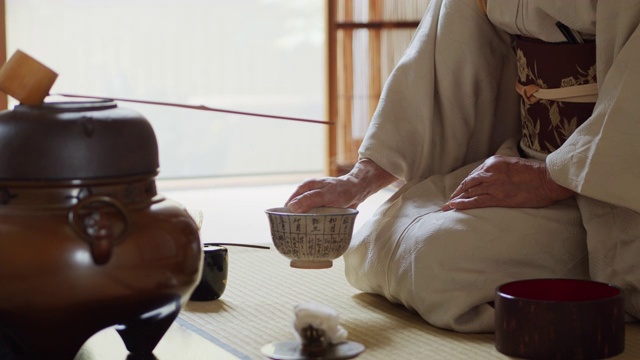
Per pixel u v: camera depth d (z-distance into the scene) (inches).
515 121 99.0
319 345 66.6
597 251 80.9
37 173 59.8
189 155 237.5
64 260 58.6
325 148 230.4
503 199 82.0
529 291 74.4
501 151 93.9
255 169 241.4
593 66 85.4
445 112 95.3
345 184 89.2
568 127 87.8
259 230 161.5
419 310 80.4
